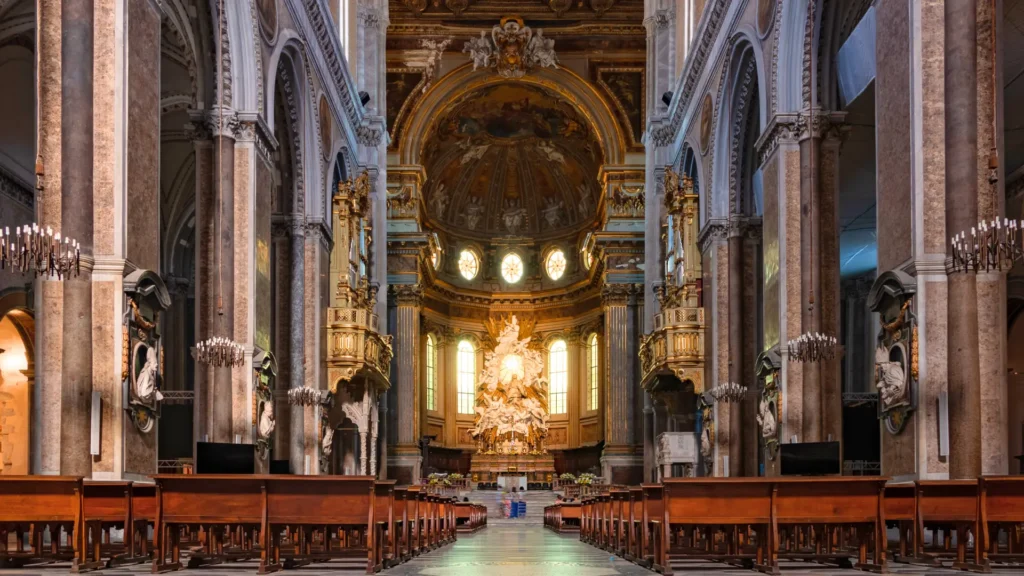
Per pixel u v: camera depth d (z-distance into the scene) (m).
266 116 19.84
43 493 11.35
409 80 43.44
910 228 13.88
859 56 21.23
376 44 34.94
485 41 42.88
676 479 11.75
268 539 11.70
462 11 42.97
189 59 19.36
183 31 19.84
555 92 44.22
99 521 12.17
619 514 16.17
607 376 43.19
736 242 25.78
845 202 30.03
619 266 43.16
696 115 29.05
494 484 48.53
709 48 26.72
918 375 13.56
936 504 12.20
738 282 25.72
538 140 49.75
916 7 13.74
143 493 12.81
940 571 11.66
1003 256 11.70
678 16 34.41
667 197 29.95
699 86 28.33
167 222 32.69
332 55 26.23
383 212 34.28
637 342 42.91
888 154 14.73
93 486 12.09
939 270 13.55
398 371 43.34
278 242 24.31
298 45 22.48
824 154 19.00
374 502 12.01
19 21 22.27
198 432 17.89
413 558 15.27
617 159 43.34
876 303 14.74
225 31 18.17
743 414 25.44
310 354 24.38
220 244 18.09
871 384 35.59
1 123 24.03
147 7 14.23
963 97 13.29
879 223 15.02
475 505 30.36
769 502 11.70
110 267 12.97
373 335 27.06
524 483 46.62
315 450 24.03
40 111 12.84
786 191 19.20
